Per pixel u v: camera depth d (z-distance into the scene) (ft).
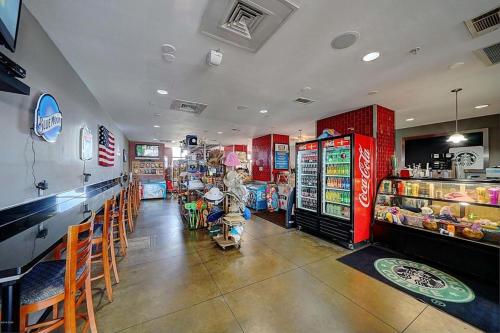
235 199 11.78
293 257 10.03
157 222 16.52
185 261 9.55
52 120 6.64
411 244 10.04
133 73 8.80
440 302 6.64
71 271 4.00
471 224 8.50
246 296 6.95
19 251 3.74
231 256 10.12
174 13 5.36
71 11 5.33
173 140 30.71
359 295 7.02
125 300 6.71
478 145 15.51
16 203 5.19
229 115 15.62
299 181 14.89
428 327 5.62
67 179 8.05
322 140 13.01
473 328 5.58
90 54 7.38
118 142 20.75
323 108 13.65
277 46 6.78
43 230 4.97
